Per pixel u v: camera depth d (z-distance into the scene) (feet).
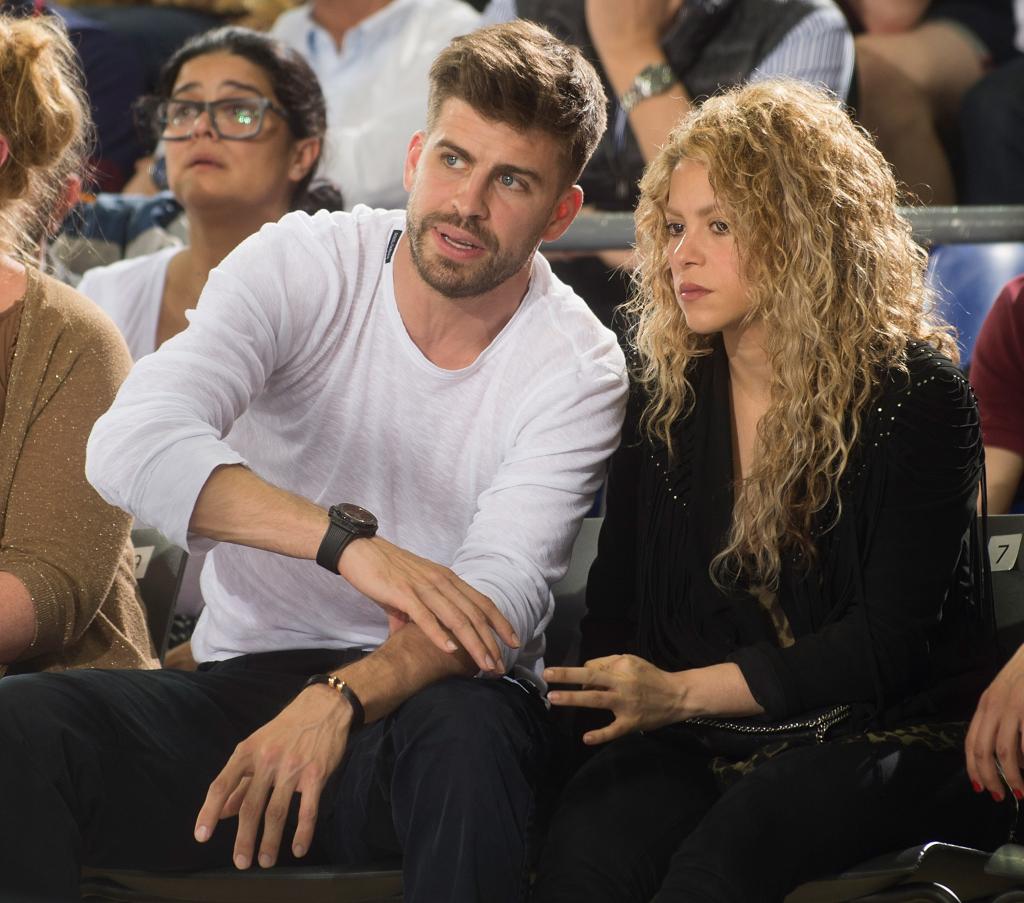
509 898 19.66
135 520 26.61
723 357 23.75
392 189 44.80
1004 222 33.63
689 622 23.22
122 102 48.73
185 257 35.88
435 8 47.78
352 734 20.24
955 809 21.30
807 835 20.02
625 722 21.15
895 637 21.67
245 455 24.29
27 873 19.67
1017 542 24.56
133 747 21.16
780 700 21.36
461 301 22.80
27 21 25.86
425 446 23.44
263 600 23.95
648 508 23.70
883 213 22.93
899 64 45.65
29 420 24.22
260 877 20.83
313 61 48.85
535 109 21.94
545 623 24.36
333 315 23.22
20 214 25.95
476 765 19.60
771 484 22.31
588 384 23.24
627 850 20.68
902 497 21.85
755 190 22.17
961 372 22.38
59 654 24.57
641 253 24.21
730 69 40.22
